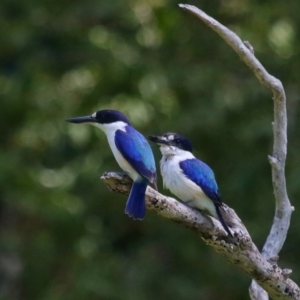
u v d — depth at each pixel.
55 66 17.88
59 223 17.20
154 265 17.23
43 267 17.30
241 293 16.89
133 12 17.83
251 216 16.69
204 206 8.94
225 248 7.86
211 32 17.91
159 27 18.22
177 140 9.23
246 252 7.85
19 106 17.42
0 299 16.98
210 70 17.47
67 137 17.72
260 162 16.77
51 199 16.78
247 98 17.17
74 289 16.53
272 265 7.94
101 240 17.58
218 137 17.30
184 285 16.94
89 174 17.12
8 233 17.72
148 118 17.33
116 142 8.85
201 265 17.20
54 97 17.70
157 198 7.85
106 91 17.75
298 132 16.75
